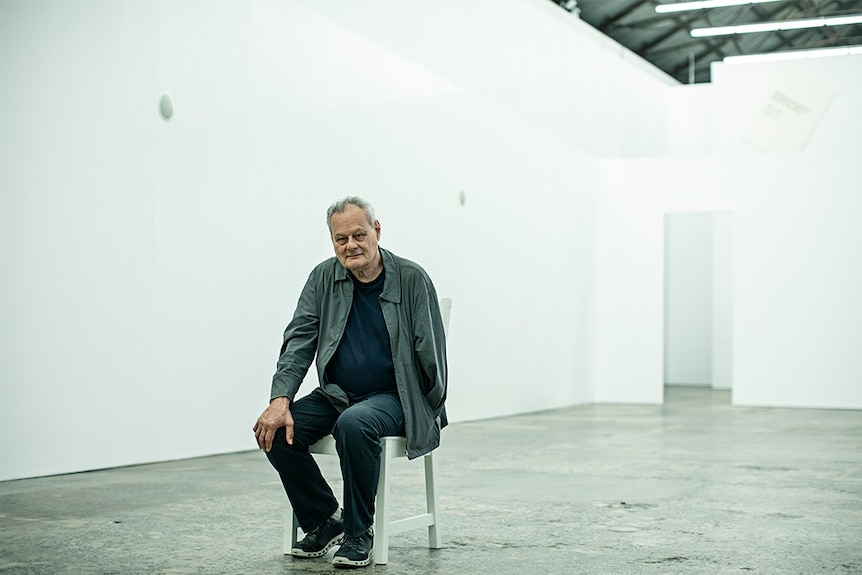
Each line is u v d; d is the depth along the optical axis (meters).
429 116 9.55
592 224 13.47
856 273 12.23
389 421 3.21
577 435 8.51
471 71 10.99
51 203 5.52
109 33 5.91
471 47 10.99
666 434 8.60
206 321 6.64
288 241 7.45
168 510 4.37
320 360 3.33
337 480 5.53
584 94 13.79
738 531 3.95
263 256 7.18
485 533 3.87
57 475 5.55
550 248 12.21
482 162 10.58
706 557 3.44
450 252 9.91
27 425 5.40
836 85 13.86
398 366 3.29
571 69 13.43
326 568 3.19
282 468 3.29
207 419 6.64
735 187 12.81
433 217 9.60
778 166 12.59
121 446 5.97
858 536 3.86
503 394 10.96
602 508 4.53
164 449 6.29
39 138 5.46
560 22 13.14
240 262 6.95
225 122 6.84
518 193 11.40
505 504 4.64
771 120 14.11
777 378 12.57
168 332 6.32
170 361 6.34
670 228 19.02
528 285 11.62
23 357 5.37
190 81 6.53
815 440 8.04
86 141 5.75
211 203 6.70
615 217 13.50
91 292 5.77
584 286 13.18
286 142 7.46
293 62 7.56
